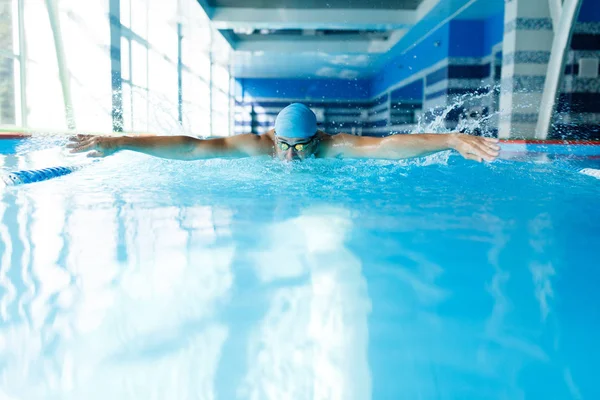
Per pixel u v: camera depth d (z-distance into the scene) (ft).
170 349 2.35
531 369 2.19
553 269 3.56
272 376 2.12
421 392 2.02
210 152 7.33
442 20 34.22
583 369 2.19
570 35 19.74
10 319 2.67
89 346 2.38
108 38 26.86
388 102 52.70
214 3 34.78
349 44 44.86
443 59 35.06
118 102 28.32
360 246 4.15
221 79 60.13
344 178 7.88
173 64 42.63
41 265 3.58
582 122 24.59
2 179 7.35
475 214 5.51
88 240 4.28
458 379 2.11
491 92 32.68
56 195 6.51
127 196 6.43
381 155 7.26
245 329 2.56
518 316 2.74
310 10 35.01
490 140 6.45
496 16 31.94
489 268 3.57
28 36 25.38
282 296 3.02
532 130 24.47
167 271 3.47
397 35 40.70
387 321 2.67
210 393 1.98
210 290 3.11
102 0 26.35
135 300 2.94
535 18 23.85
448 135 6.76
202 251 3.96
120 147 6.75
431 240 4.36
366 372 2.13
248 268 3.53
